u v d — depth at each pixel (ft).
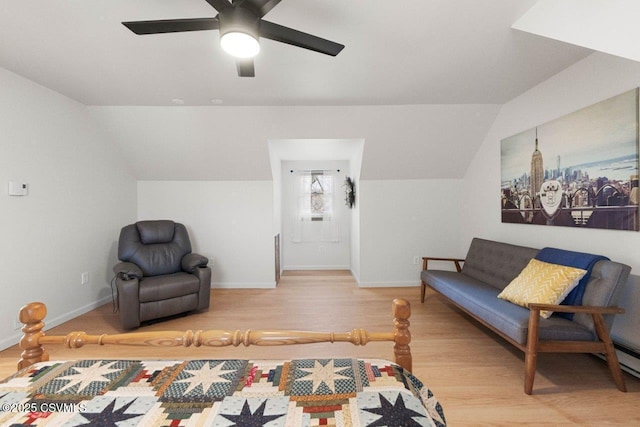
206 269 10.92
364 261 14.24
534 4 5.50
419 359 7.39
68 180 10.05
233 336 3.70
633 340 6.39
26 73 8.16
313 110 11.06
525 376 6.07
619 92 6.66
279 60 7.43
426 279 11.24
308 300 12.19
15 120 8.21
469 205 13.53
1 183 7.86
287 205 18.61
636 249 6.37
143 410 2.89
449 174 13.94
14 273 8.19
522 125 9.90
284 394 3.17
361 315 10.46
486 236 12.17
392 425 2.68
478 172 12.75
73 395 3.12
